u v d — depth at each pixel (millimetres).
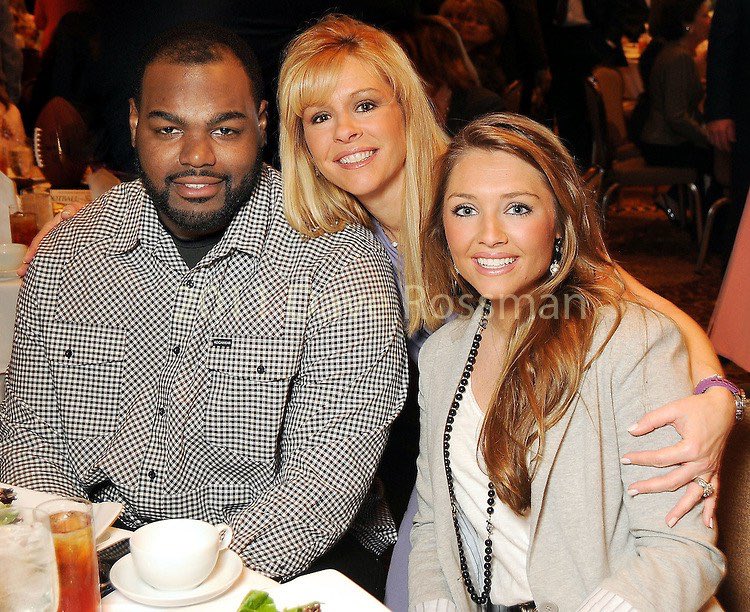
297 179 1952
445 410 1566
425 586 1508
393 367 1698
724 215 5691
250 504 1632
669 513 1321
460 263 1527
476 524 1521
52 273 1720
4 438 1723
